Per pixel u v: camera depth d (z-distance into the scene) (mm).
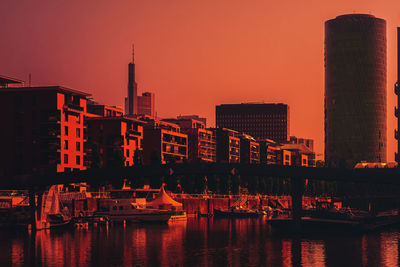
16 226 134625
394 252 110375
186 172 125125
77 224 145875
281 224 150625
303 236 136750
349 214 167250
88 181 125438
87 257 99625
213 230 150125
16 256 99625
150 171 123875
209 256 102500
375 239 133500
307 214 168750
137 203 165125
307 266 93938
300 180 134750
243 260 98688
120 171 124188
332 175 129875
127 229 146000
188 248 112125
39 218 135500
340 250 112375
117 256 101188
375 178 127188
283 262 97250
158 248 111312
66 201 155875
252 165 128375
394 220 179500
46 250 106062
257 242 123562
